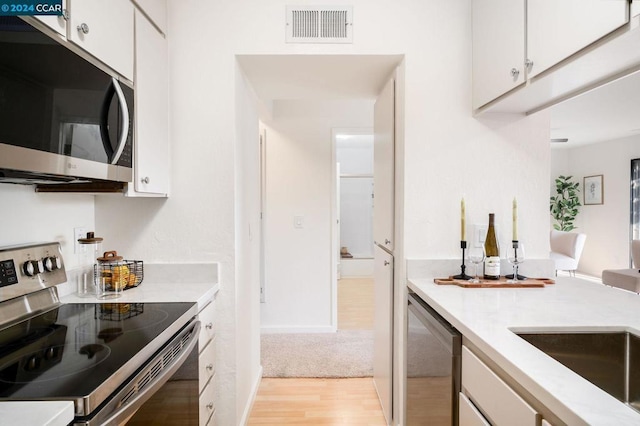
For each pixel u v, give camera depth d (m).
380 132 2.25
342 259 6.43
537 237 1.81
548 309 1.24
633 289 3.07
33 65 0.96
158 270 1.78
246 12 1.78
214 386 1.76
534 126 1.80
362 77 2.10
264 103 2.76
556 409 0.67
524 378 0.77
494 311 1.22
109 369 0.86
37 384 0.78
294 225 3.50
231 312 1.79
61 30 1.05
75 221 1.65
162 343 1.10
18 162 0.91
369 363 2.80
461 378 1.16
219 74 1.78
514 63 1.42
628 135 5.33
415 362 1.62
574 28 1.11
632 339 1.05
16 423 0.64
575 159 6.52
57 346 1.01
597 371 1.06
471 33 1.79
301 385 2.49
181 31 1.78
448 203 1.80
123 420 0.83
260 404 2.25
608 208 5.86
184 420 1.28
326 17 1.79
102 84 1.24
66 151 1.07
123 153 1.36
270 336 3.38
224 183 1.79
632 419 0.60
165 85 1.73
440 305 1.30
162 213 1.79
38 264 1.31
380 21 1.79
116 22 1.32
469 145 1.80
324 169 3.49
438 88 1.79
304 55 1.79
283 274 3.50
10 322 1.19
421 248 1.80
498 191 1.80
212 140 1.78
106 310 1.34
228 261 1.79
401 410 1.83
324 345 3.15
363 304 4.54
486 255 1.74
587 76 1.27
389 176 1.99
